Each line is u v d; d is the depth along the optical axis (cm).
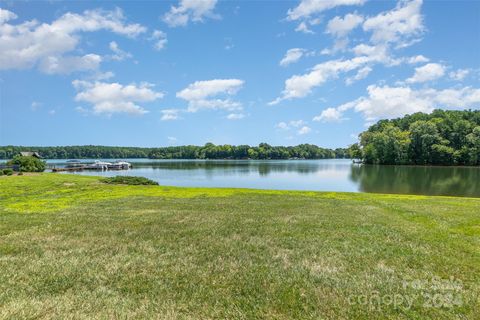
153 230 874
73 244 736
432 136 7638
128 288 496
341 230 872
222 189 2211
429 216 1077
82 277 539
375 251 675
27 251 684
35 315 411
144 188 2242
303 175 5253
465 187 3256
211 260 627
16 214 1135
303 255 653
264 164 10288
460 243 733
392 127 8944
